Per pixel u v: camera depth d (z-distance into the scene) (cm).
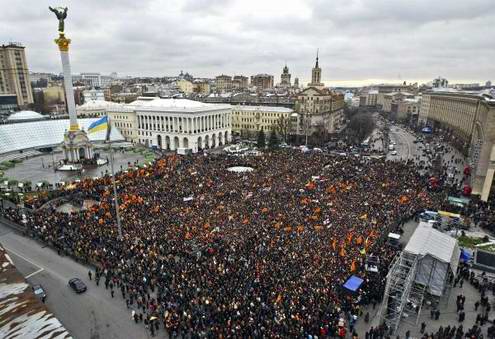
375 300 3878
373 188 7406
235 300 3631
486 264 4844
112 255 4562
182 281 4009
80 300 3944
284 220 5566
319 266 4216
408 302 3869
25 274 4431
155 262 4397
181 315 3509
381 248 4772
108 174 8906
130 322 3603
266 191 7100
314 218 5625
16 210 6203
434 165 10531
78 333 3434
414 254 3788
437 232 4369
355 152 13062
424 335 3294
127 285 4034
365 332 3459
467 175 9719
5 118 17725
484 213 6512
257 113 17712
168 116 14588
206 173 8469
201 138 14812
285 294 3706
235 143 16688
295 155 11050
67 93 11188
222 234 5056
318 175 8469
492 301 4044
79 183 7862
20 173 9875
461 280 4384
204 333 3281
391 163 9956
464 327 3634
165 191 7012
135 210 5938
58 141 13675
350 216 5759
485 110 10325
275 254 4491
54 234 5191
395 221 5769
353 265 4216
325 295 3697
